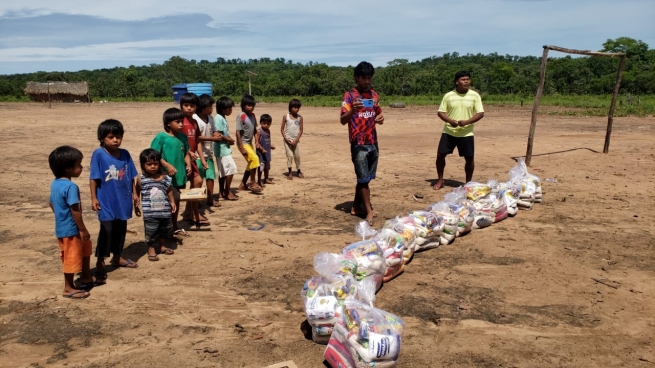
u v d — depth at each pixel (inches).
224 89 2731.3
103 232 201.2
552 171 429.7
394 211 304.2
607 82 2246.6
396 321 147.2
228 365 145.1
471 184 278.7
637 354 152.0
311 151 565.6
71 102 2028.8
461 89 347.9
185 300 186.4
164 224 228.2
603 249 239.5
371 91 280.4
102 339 159.2
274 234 263.7
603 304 183.8
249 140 354.0
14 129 792.9
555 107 1440.7
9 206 321.4
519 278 206.2
